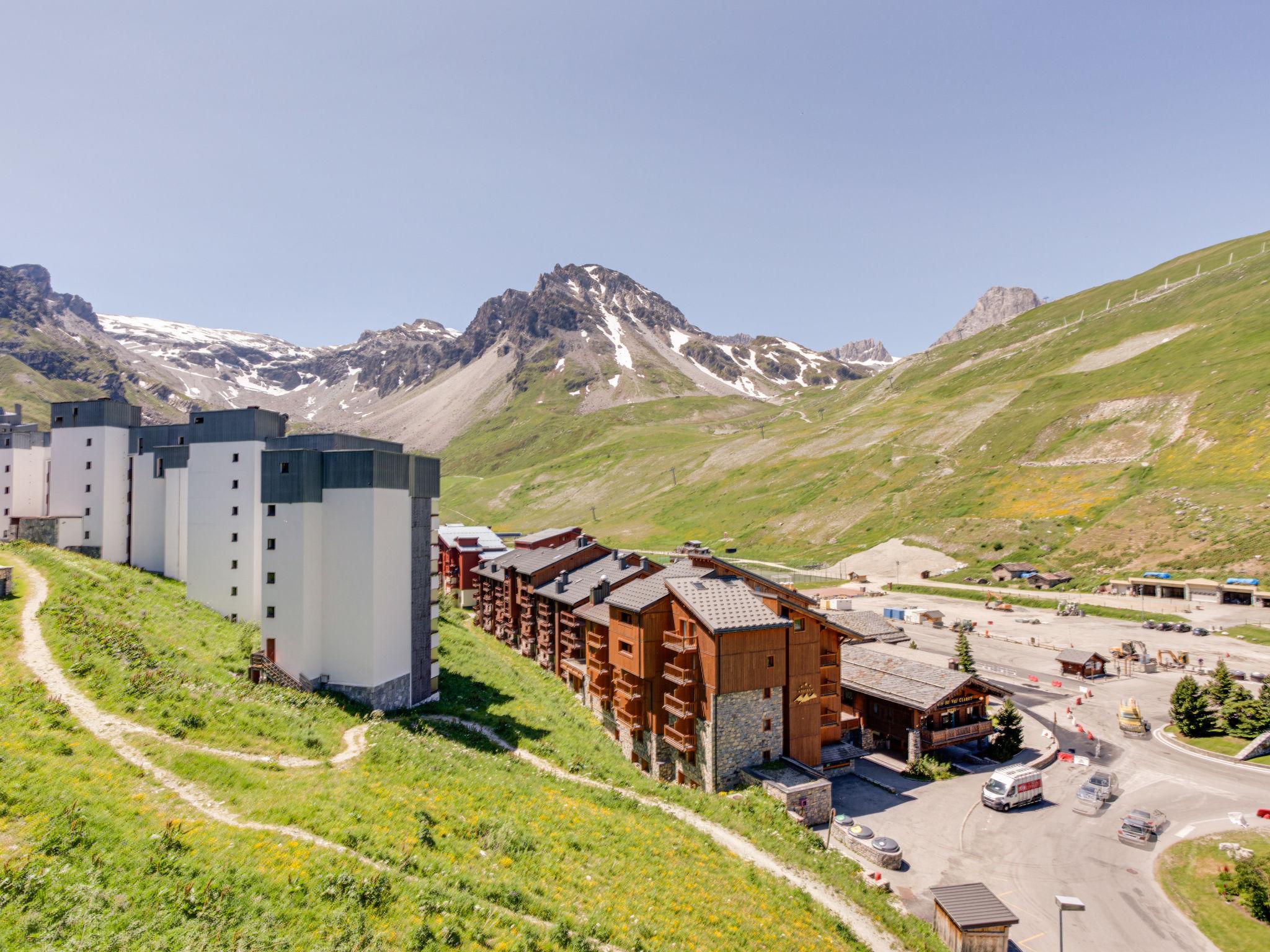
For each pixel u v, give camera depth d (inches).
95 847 827.4
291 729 1619.1
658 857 1346.0
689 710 2053.4
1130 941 1391.5
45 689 1374.3
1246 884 1492.4
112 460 3134.8
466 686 2662.4
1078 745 2511.1
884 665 2608.3
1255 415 6008.9
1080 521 6117.1
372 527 2185.0
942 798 2033.7
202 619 2453.2
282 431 2800.2
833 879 1451.8
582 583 3216.0
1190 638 3971.5
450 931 818.2
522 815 1391.5
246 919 754.8
